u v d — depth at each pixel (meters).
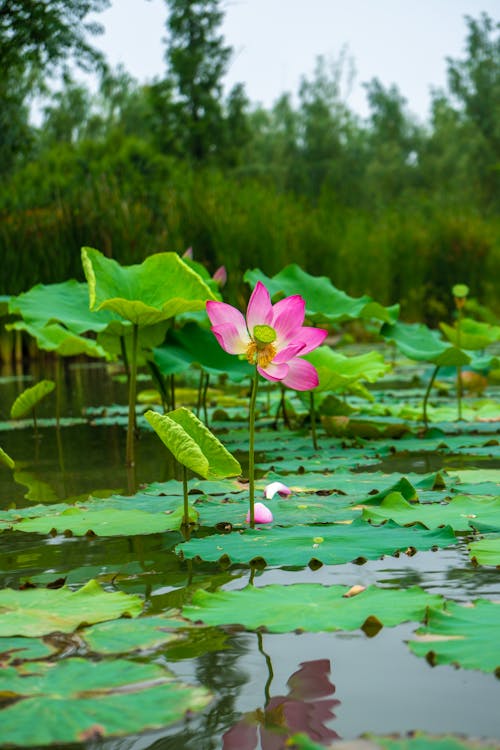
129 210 10.26
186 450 1.73
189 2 32.31
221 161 33.47
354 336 12.57
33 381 7.43
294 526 1.94
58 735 0.91
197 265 4.24
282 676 1.08
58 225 9.41
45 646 1.19
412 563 1.63
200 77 33.03
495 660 1.09
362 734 0.91
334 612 1.30
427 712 0.96
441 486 2.45
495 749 0.85
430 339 3.88
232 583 1.52
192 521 2.03
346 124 49.19
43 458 3.34
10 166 22.11
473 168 45.09
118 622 1.30
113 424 4.48
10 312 3.62
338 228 13.86
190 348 3.60
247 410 5.07
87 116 41.66
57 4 12.34
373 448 3.41
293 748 0.86
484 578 1.50
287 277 4.29
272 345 1.97
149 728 0.93
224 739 0.91
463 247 14.50
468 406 5.12
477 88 50.34
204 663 1.12
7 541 1.94
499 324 11.80
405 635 1.22
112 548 1.83
